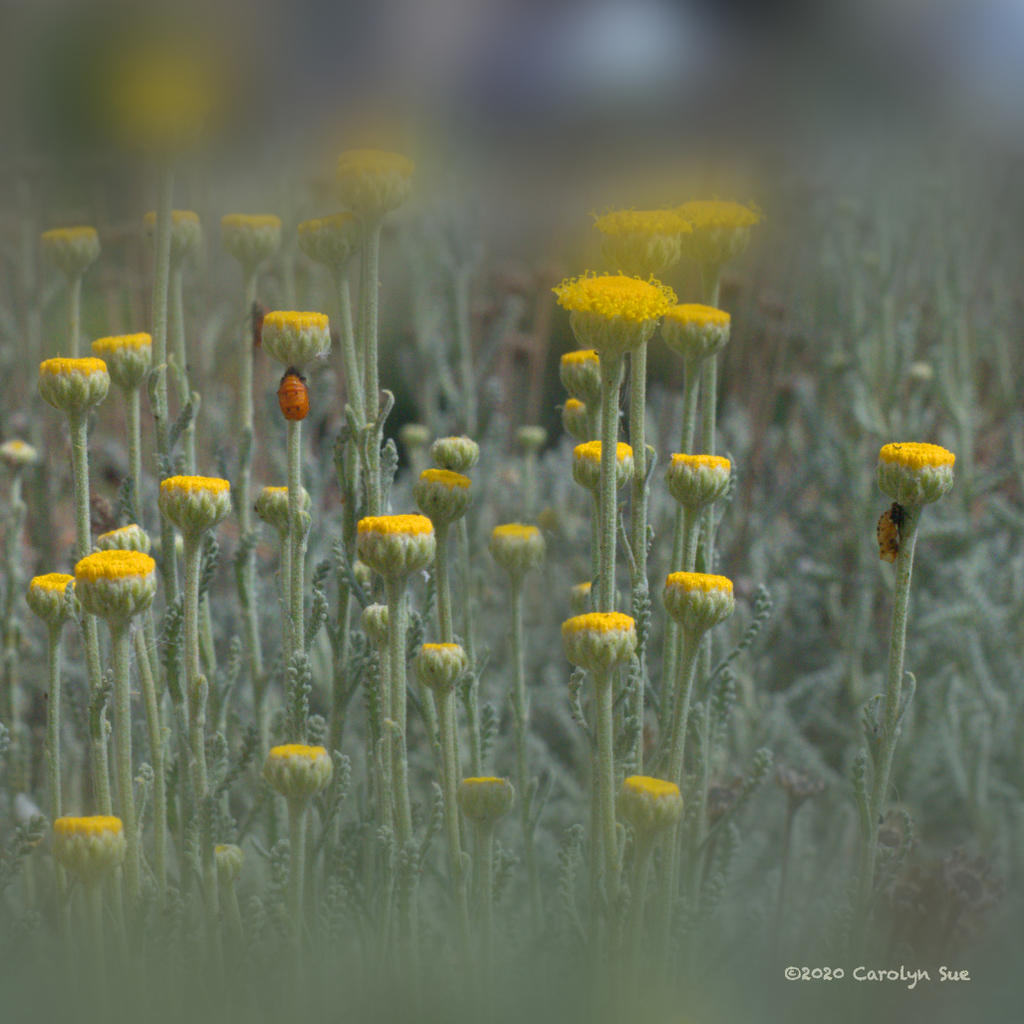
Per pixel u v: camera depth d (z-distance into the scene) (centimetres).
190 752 115
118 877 112
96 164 167
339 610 115
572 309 112
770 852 126
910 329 177
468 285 209
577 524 184
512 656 119
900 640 113
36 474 148
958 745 138
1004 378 195
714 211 116
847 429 198
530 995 110
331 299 193
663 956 112
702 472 114
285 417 114
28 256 174
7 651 124
